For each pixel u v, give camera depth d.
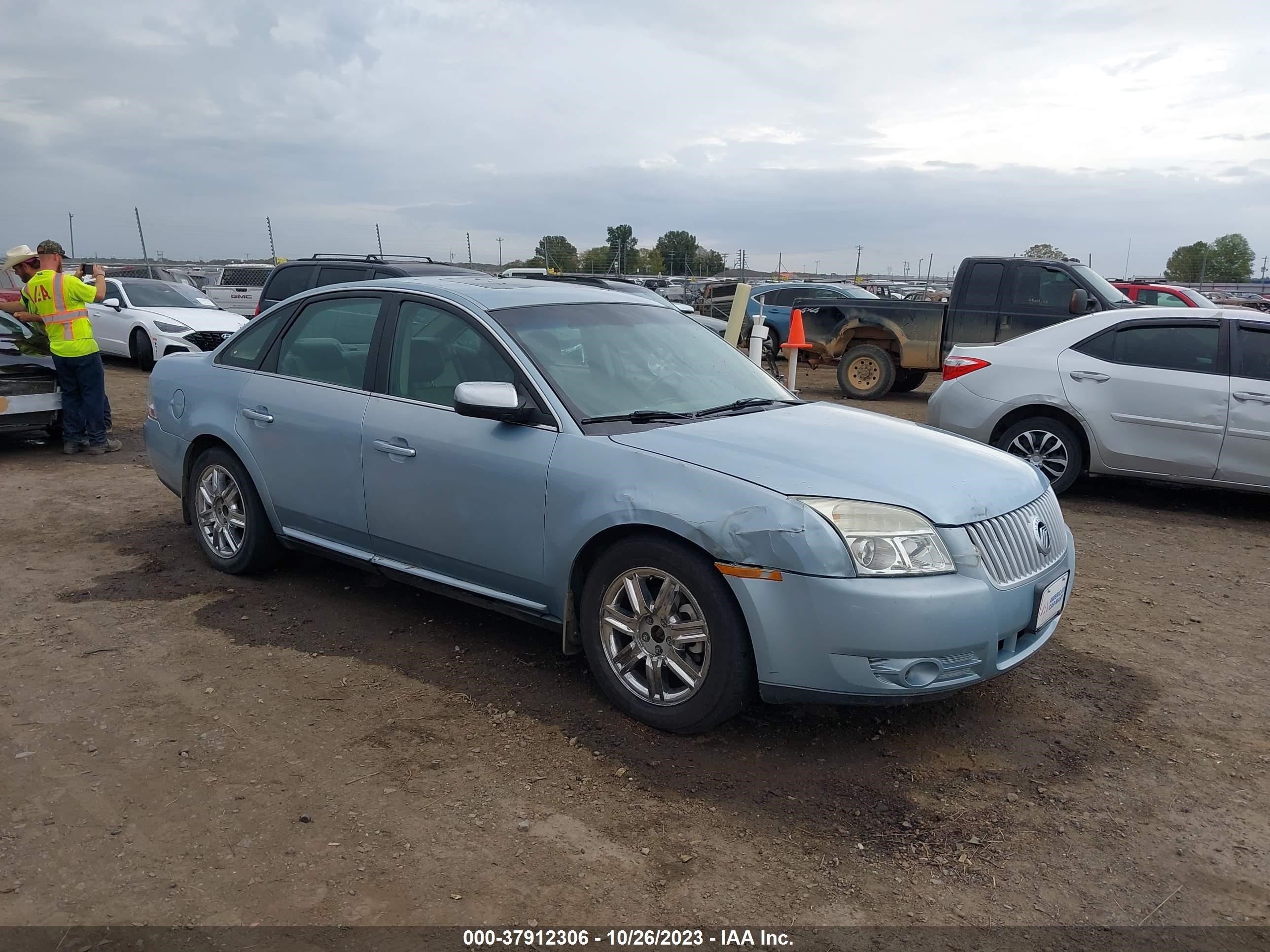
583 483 3.70
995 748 3.66
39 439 9.76
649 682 3.67
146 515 6.72
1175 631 4.97
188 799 3.17
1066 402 7.68
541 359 4.09
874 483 3.45
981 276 12.50
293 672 4.17
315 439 4.68
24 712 3.75
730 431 3.92
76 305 8.65
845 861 2.93
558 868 2.85
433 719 3.77
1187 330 7.42
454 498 4.12
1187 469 7.35
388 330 4.57
